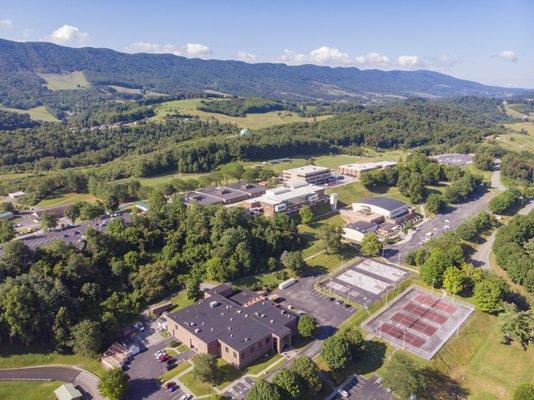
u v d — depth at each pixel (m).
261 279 154.25
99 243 146.62
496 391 105.62
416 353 114.75
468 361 115.31
